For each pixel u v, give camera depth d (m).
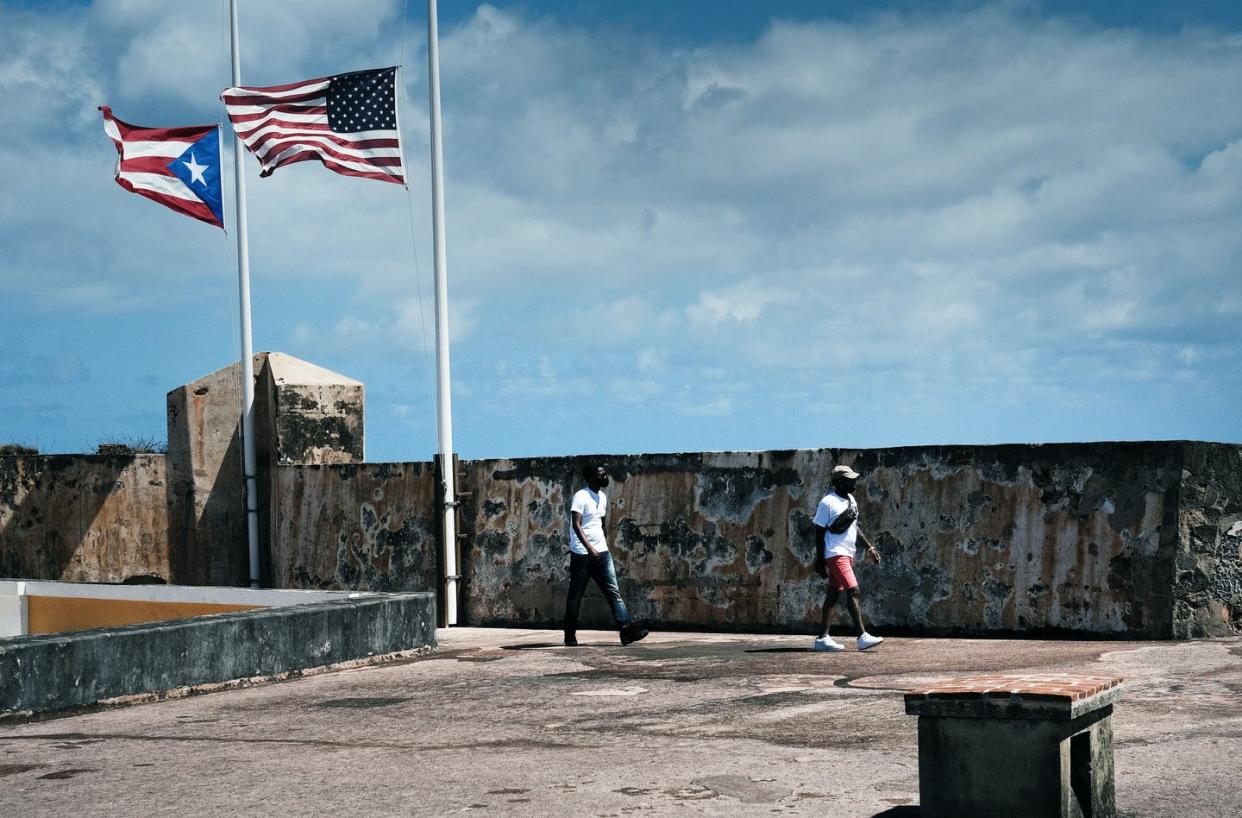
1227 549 11.55
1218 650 10.29
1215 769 6.17
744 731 7.62
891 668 10.12
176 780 6.89
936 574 12.48
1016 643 11.55
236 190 19.31
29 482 20.48
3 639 9.34
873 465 13.00
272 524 18.55
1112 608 11.47
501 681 10.30
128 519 19.81
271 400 18.81
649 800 5.98
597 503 12.91
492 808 5.95
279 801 6.28
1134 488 11.48
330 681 10.79
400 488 16.75
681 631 14.01
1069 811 5.11
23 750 8.01
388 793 6.36
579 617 14.84
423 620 12.45
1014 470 12.17
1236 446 11.66
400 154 17.14
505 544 15.53
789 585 13.39
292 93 17.39
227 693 10.30
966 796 5.23
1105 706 5.36
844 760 6.68
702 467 14.12
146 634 9.91
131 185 18.69
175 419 19.72
